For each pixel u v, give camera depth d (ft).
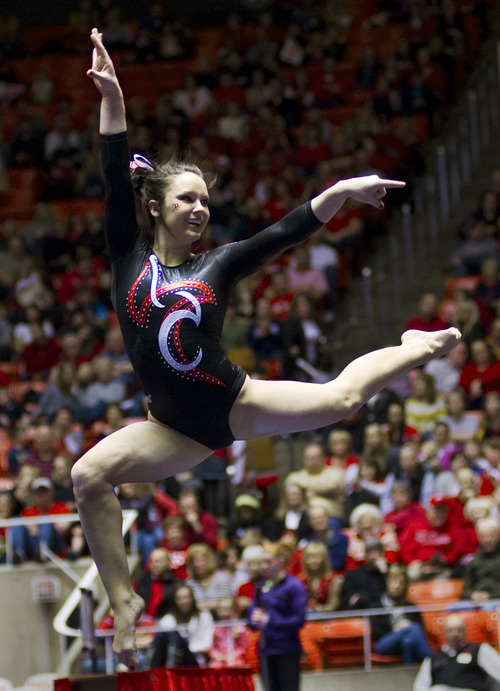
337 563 44.60
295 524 48.37
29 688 43.62
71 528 48.85
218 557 47.29
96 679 18.48
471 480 46.44
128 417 57.93
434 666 39.04
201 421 18.13
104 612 45.83
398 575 42.55
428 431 53.83
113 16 99.30
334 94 87.81
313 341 62.39
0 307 73.82
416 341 19.15
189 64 95.40
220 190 80.28
